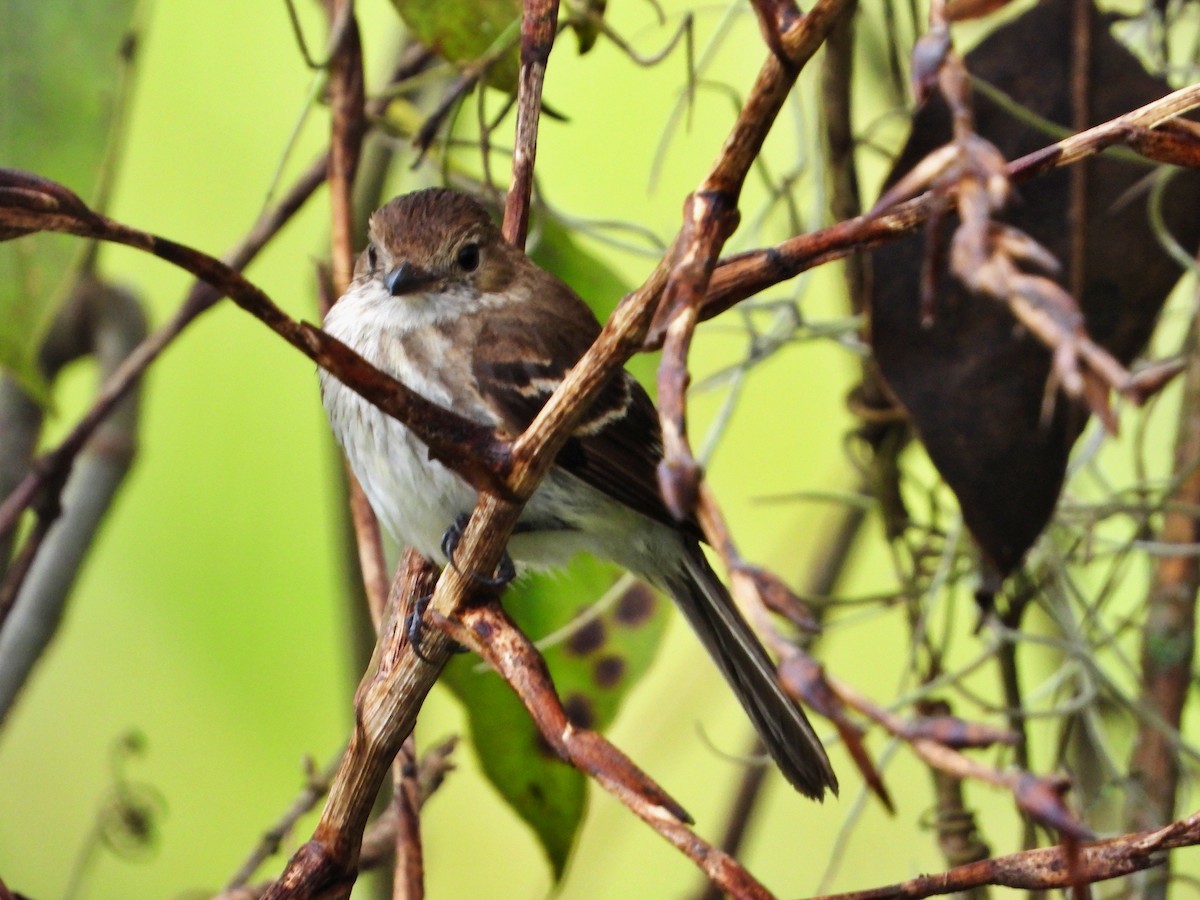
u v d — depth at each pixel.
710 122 8.91
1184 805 7.23
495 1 6.46
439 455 3.83
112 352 8.11
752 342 7.27
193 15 9.47
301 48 6.36
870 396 7.22
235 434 9.68
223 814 9.18
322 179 7.07
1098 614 7.50
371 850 6.00
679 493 2.80
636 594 7.28
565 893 9.02
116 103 6.88
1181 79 7.18
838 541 8.12
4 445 7.98
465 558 4.23
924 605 7.35
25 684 7.67
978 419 6.01
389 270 6.87
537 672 4.07
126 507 9.62
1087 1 6.30
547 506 6.66
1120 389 2.47
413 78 7.14
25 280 6.40
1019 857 3.97
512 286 7.05
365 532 6.22
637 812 3.36
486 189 6.79
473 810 9.23
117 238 3.42
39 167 6.81
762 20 3.17
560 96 9.04
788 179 7.16
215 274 3.50
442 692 9.45
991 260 2.63
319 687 9.41
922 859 8.48
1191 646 6.71
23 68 6.84
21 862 9.18
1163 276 6.18
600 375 3.67
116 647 9.46
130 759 9.27
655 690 9.32
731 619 6.93
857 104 7.96
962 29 7.78
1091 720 6.82
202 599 9.51
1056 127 6.17
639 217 8.97
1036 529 6.02
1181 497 6.90
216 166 9.43
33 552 6.93
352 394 6.29
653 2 6.52
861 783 7.73
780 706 6.69
